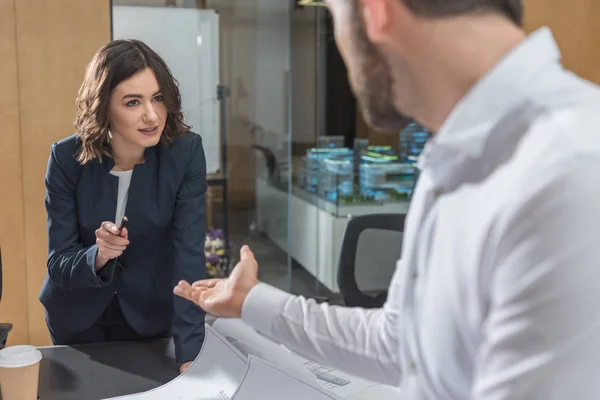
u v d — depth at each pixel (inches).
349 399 45.5
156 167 60.5
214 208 170.6
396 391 46.9
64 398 48.2
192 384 47.4
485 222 18.9
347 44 22.1
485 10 20.1
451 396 22.2
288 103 172.9
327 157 171.3
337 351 31.6
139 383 51.1
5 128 114.0
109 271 56.2
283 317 32.2
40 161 116.0
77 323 62.3
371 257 83.0
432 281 21.4
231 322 51.1
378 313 32.1
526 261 17.3
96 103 55.1
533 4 128.9
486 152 20.3
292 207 177.3
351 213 167.2
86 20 114.9
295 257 177.9
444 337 21.0
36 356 44.9
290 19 171.9
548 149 17.8
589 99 19.1
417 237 23.4
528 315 17.1
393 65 21.3
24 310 118.0
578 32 131.1
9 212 115.8
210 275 168.9
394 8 20.2
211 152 167.2
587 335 16.2
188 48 154.3
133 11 144.6
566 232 16.6
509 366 17.4
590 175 16.7
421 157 22.6
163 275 62.9
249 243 173.2
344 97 179.3
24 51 113.0
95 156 58.1
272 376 42.7
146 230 60.9
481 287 19.2
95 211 60.4
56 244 59.7
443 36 20.1
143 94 54.9
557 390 16.4
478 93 19.9
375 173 169.6
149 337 63.1
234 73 167.6
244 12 166.1
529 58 19.8
